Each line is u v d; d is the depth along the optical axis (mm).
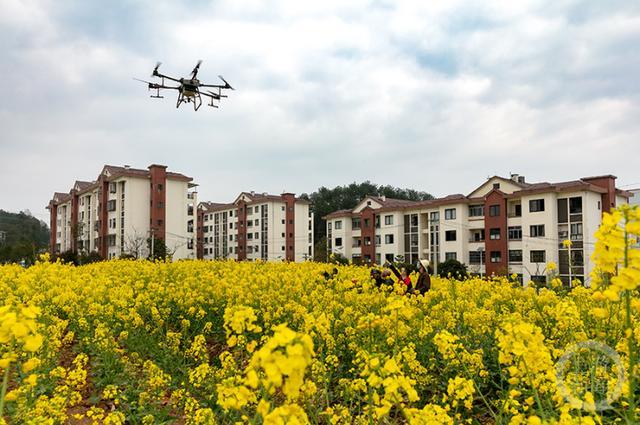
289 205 66312
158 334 8320
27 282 10891
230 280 11547
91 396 5984
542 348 3172
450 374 5535
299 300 9219
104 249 55438
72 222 64562
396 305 5266
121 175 52719
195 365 6977
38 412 4172
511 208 40812
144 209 53125
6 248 49406
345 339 6555
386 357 2959
